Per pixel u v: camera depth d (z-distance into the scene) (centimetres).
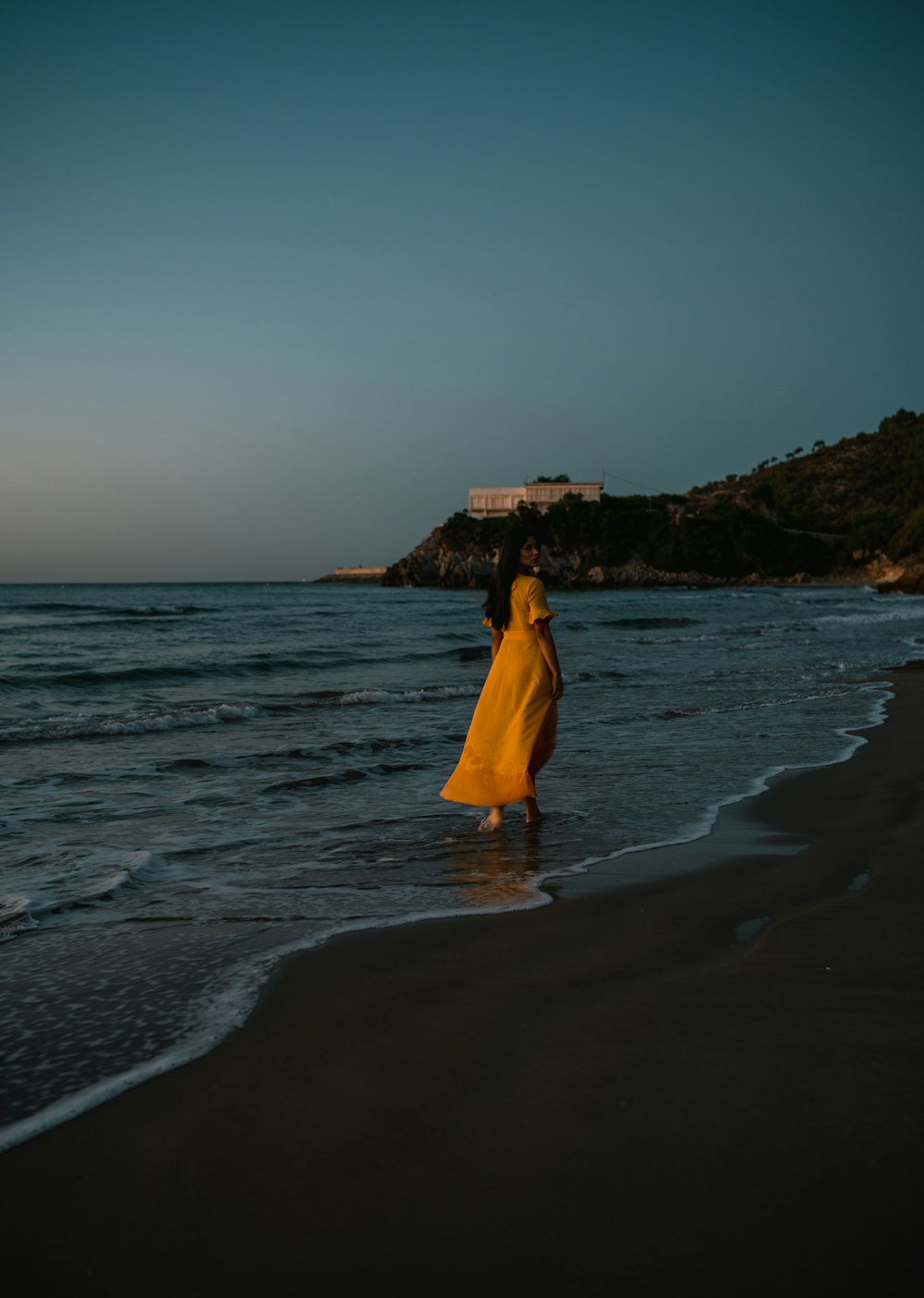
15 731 815
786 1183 158
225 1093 197
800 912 323
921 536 13488
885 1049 209
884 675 1323
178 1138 179
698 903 341
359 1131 180
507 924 318
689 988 251
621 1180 161
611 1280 137
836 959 272
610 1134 176
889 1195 154
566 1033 223
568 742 782
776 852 424
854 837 450
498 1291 136
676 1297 133
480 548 13950
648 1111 183
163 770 666
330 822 509
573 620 3083
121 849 448
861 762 675
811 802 542
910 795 557
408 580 13962
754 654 1748
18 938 312
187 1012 244
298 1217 154
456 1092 195
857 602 5266
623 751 734
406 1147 174
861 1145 169
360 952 288
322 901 355
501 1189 160
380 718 957
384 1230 150
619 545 14450
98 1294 136
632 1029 224
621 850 434
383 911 338
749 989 248
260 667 1560
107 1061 215
